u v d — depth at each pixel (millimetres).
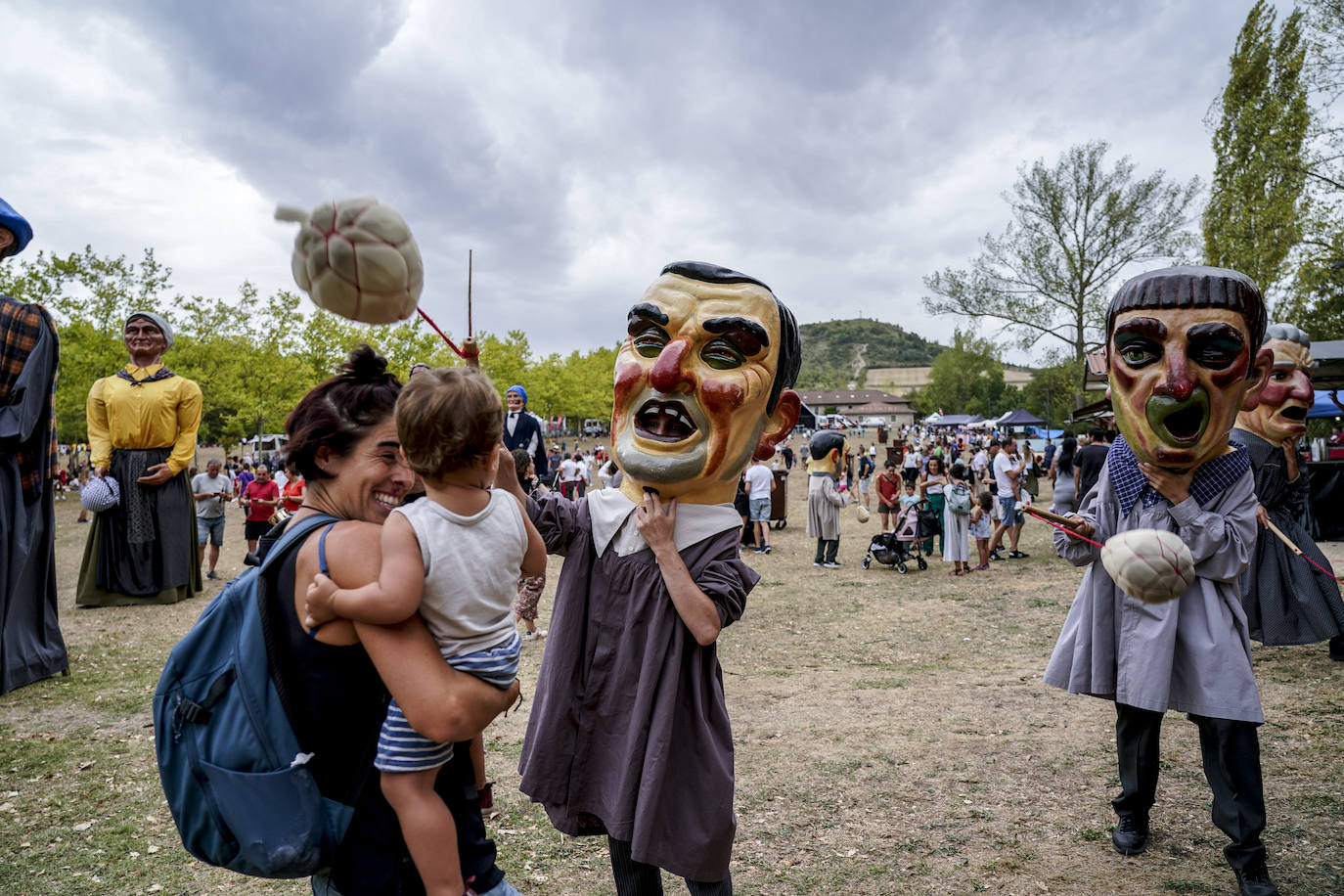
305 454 1654
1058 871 3059
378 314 1647
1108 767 3965
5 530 5379
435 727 1464
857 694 5422
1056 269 30375
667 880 3133
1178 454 2859
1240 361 2848
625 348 2502
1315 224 18766
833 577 10398
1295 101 20156
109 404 8430
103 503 8219
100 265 22953
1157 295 2941
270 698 1491
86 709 5211
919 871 3096
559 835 3469
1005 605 8281
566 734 2301
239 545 14047
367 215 1570
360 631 1485
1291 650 5918
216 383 26766
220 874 3188
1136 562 2109
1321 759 3904
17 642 5629
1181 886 2916
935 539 13391
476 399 1544
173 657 1521
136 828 3564
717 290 2441
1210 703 2830
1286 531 4973
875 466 29375
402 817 1524
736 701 5336
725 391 2273
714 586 2215
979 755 4188
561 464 18469
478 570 1560
